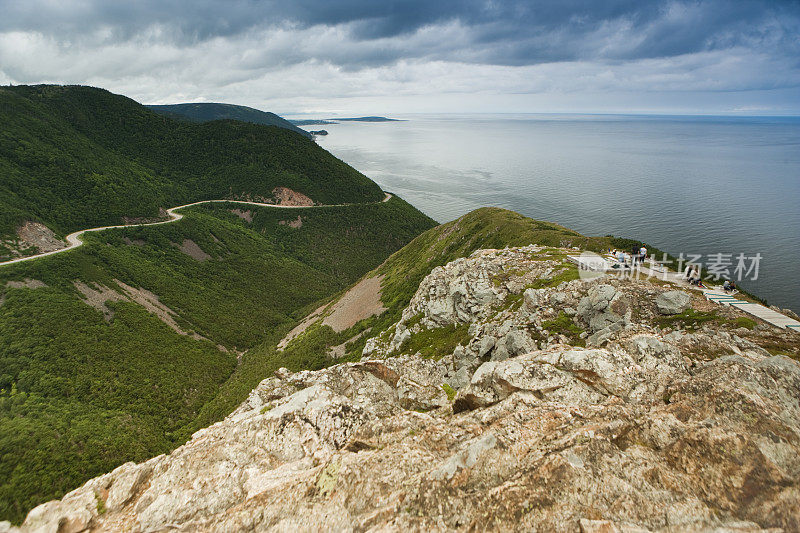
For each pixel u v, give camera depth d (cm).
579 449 1278
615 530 1007
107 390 9581
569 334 3591
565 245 9506
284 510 1242
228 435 1711
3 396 8669
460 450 1382
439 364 4228
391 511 1174
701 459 1208
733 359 1772
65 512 1348
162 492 1441
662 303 3500
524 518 1093
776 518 988
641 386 1703
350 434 1716
